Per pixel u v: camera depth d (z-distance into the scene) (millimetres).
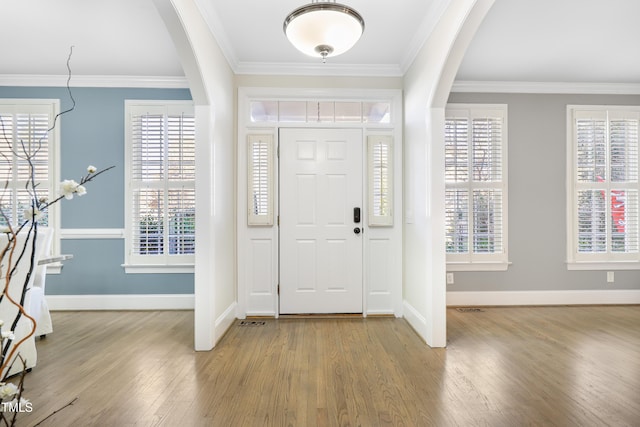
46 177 3621
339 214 3447
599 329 3021
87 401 1848
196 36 2291
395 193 3426
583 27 2672
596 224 3826
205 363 2326
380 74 3428
